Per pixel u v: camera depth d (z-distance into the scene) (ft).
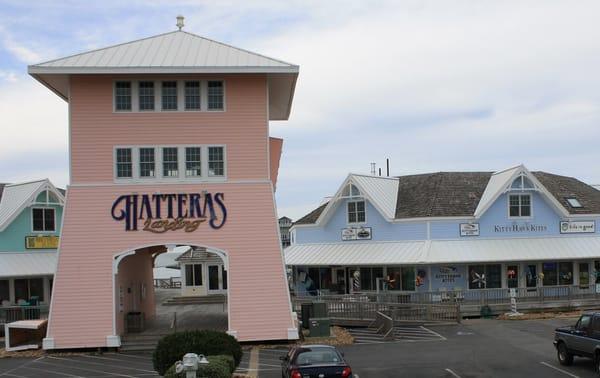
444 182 164.35
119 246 103.81
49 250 150.10
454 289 146.30
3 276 140.56
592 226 156.66
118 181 104.88
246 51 111.86
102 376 82.69
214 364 62.28
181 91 106.83
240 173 106.42
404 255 147.54
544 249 150.30
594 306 140.97
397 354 92.94
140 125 106.01
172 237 104.42
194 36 118.62
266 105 107.55
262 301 104.22
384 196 161.17
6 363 94.68
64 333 101.86
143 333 109.50
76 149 104.88
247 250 104.99
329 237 162.30
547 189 157.58
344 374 60.49
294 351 65.51
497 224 152.46
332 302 127.03
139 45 113.91
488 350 94.43
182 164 105.91
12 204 153.17
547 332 111.24
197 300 178.60
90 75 105.09
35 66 101.71
